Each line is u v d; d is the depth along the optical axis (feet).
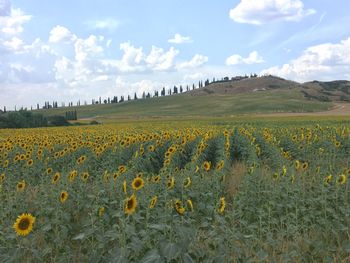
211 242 22.04
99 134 104.83
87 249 23.72
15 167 49.49
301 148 67.00
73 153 59.41
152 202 23.71
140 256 19.31
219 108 542.57
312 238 25.35
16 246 21.85
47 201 29.50
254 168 38.63
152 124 196.34
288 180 32.63
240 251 21.29
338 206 29.99
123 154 58.03
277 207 29.81
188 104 643.86
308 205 31.12
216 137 78.84
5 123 222.89
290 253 22.13
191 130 101.55
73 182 34.96
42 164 52.75
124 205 20.97
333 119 220.84
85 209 30.83
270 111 463.42
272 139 72.54
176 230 18.01
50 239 24.89
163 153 62.03
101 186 34.22
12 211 29.27
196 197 31.58
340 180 30.89
